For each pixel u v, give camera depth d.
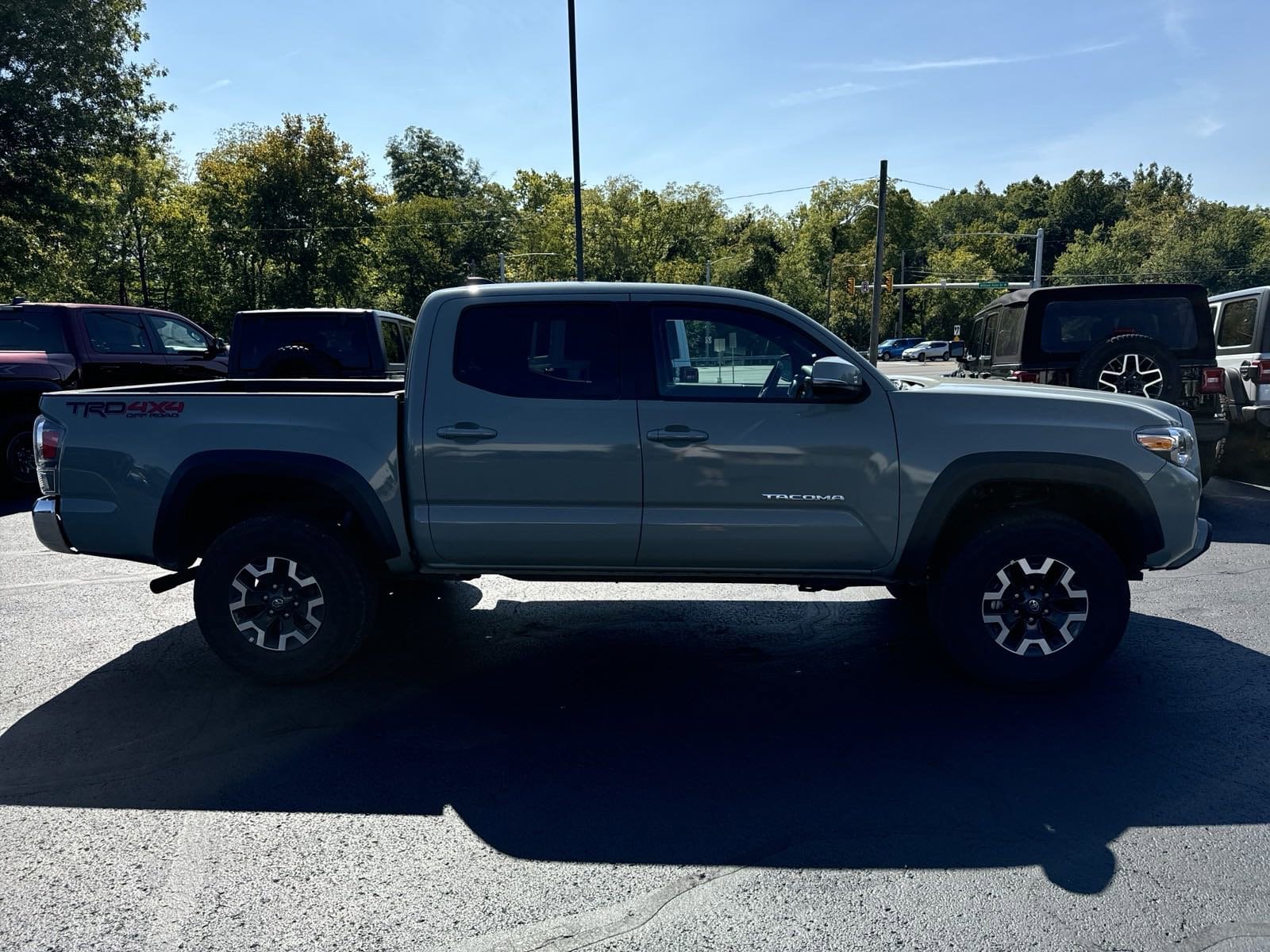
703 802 3.25
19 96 21.81
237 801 3.28
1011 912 2.58
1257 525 7.94
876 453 4.11
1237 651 4.82
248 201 43.66
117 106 24.47
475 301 4.24
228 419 4.21
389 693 4.31
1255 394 9.47
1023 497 4.45
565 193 80.75
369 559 4.46
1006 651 4.20
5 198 23.00
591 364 4.20
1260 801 3.21
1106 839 2.97
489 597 6.05
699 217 80.44
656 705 4.16
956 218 130.25
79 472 4.29
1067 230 122.69
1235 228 74.31
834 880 2.75
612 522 4.17
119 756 3.64
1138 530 4.20
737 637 5.16
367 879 2.78
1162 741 3.72
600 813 3.17
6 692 4.32
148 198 41.19
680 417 4.12
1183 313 8.22
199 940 2.48
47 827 3.10
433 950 2.44
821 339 4.21
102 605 5.88
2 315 9.85
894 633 5.21
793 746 3.71
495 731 3.89
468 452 4.14
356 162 45.84
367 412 4.18
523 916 2.59
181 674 4.56
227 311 46.59
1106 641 4.17
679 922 2.55
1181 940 2.46
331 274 46.00
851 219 87.31
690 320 4.24
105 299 42.62
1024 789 3.32
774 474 4.12
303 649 4.27
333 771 3.51
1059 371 8.21
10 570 6.80
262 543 4.20
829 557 4.22
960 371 10.70
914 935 2.48
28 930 2.53
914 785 3.36
